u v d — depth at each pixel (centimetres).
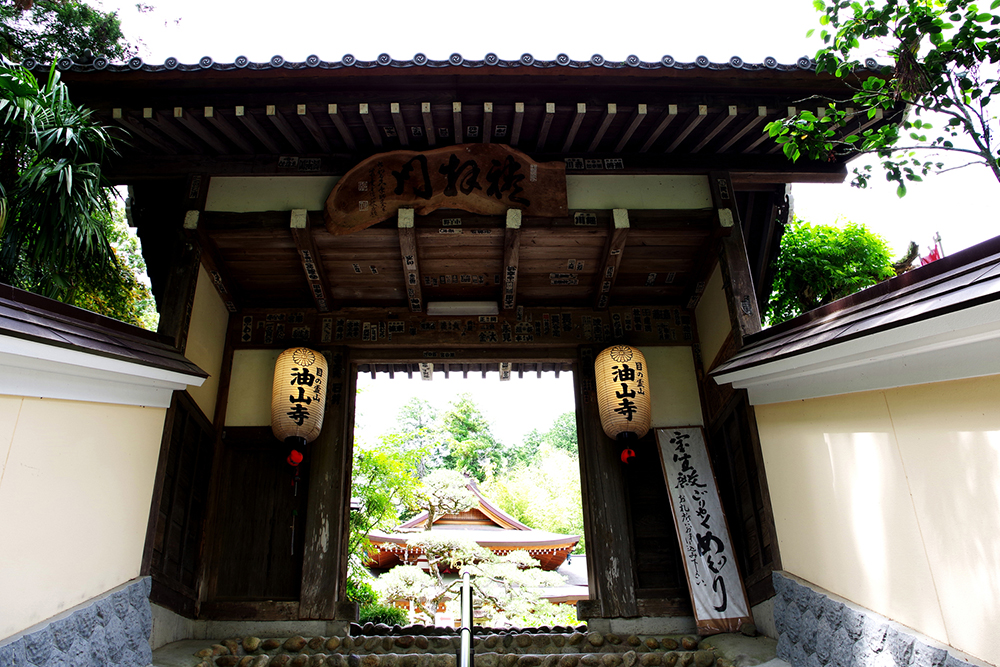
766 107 540
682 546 546
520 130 573
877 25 394
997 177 388
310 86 517
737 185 641
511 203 571
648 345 649
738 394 542
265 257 608
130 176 588
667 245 615
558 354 650
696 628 527
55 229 420
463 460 3009
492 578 879
